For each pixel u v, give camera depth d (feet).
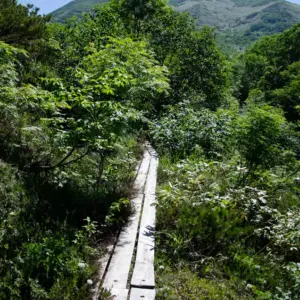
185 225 16.52
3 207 14.11
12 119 21.21
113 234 15.46
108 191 18.45
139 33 62.49
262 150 24.36
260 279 14.44
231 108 64.34
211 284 13.48
